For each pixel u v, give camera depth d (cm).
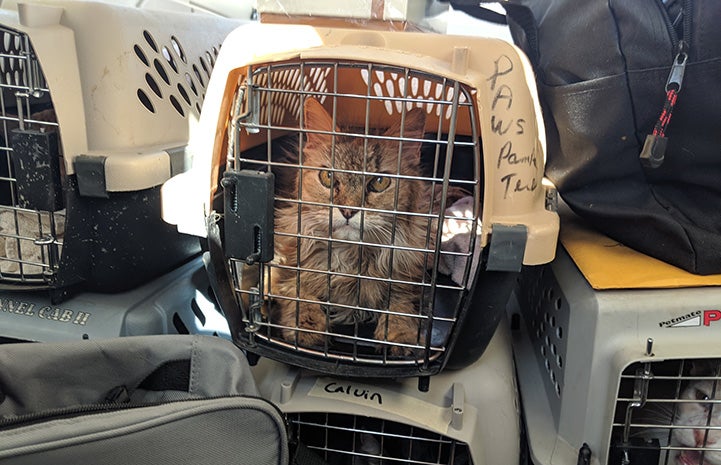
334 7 93
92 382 84
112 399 83
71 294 114
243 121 87
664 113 87
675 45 86
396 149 107
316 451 105
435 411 96
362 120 124
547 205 95
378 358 97
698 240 90
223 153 93
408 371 94
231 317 98
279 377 102
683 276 91
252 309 96
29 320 110
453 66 81
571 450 94
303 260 106
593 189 101
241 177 85
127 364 84
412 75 82
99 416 65
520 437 105
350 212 104
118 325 108
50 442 61
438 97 115
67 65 100
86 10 102
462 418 94
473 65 86
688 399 99
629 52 88
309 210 106
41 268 110
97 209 103
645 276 91
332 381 101
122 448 64
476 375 101
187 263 132
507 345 111
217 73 89
